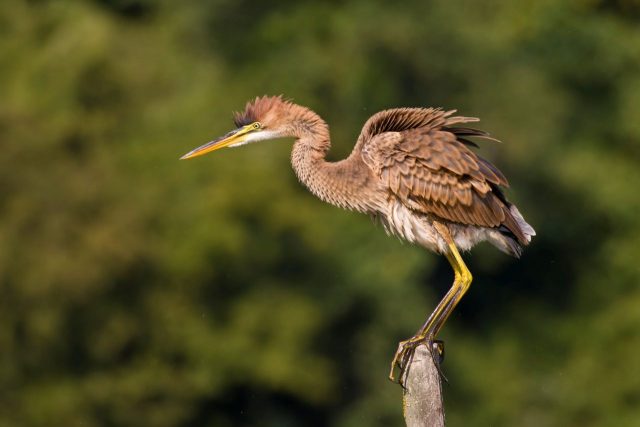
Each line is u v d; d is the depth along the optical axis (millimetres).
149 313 18297
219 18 21672
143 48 20578
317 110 20094
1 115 18406
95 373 18266
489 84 20844
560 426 19281
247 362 18609
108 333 18062
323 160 8828
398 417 19203
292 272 19438
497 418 19312
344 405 19797
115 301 18250
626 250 20609
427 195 8328
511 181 20938
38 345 18016
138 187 18625
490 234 8562
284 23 20844
